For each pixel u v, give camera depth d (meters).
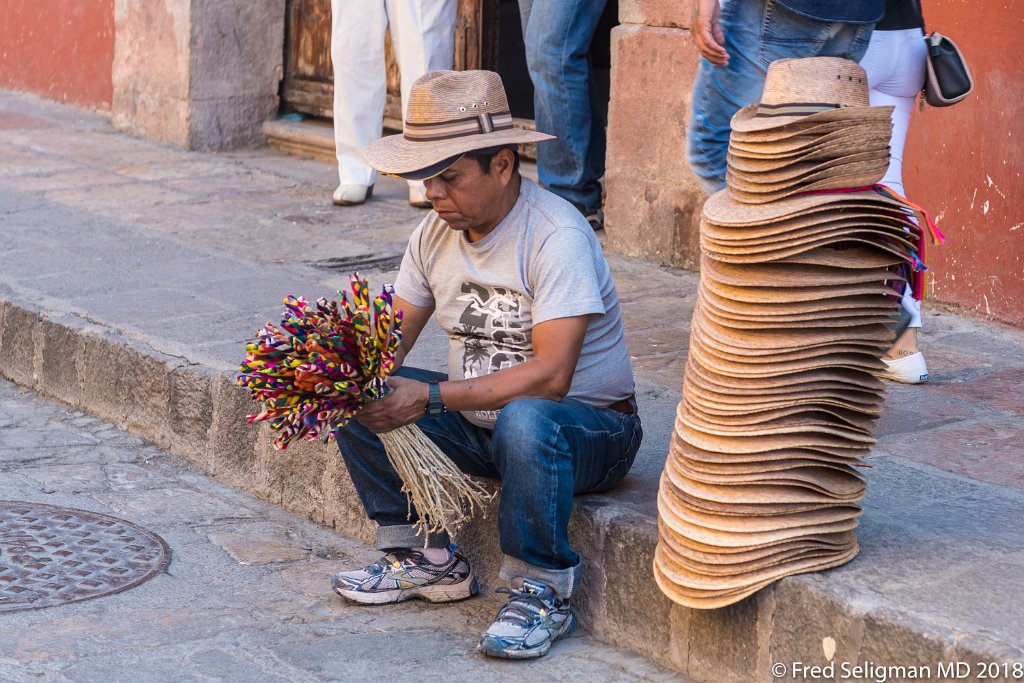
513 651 3.37
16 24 10.92
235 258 6.25
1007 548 3.28
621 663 3.40
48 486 4.54
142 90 9.33
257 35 9.10
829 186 3.01
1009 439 4.12
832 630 3.00
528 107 10.41
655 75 6.24
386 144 3.40
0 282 5.79
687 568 3.17
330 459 4.30
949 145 5.43
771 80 3.10
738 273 3.09
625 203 6.50
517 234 3.40
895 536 3.34
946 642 2.80
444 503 3.75
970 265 5.45
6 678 3.21
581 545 3.56
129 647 3.42
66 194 7.55
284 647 3.45
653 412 4.35
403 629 3.60
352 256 6.38
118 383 5.10
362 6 7.24
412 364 4.68
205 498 4.53
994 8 5.20
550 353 3.33
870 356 3.13
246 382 3.20
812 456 3.11
